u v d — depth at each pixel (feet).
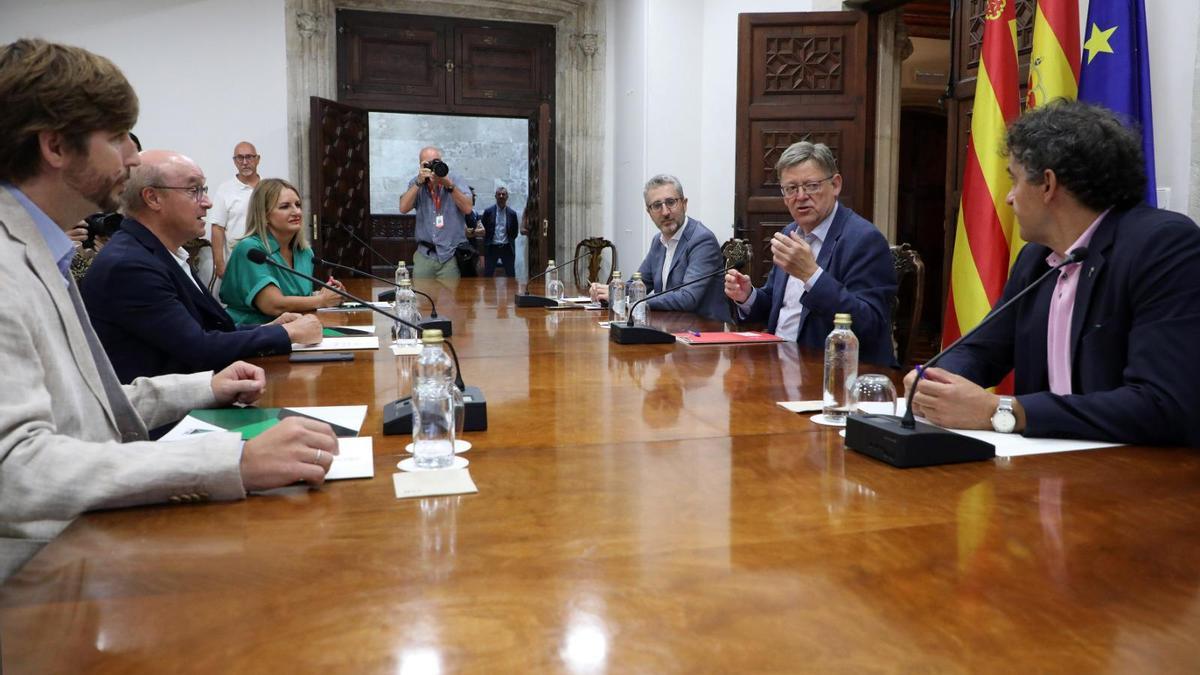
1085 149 5.30
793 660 2.28
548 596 2.72
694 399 6.05
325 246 23.93
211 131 23.65
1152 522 3.40
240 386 5.51
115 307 7.38
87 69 4.10
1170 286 4.86
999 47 12.55
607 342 9.14
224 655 2.33
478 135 40.52
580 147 26.99
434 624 2.52
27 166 4.12
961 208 12.84
